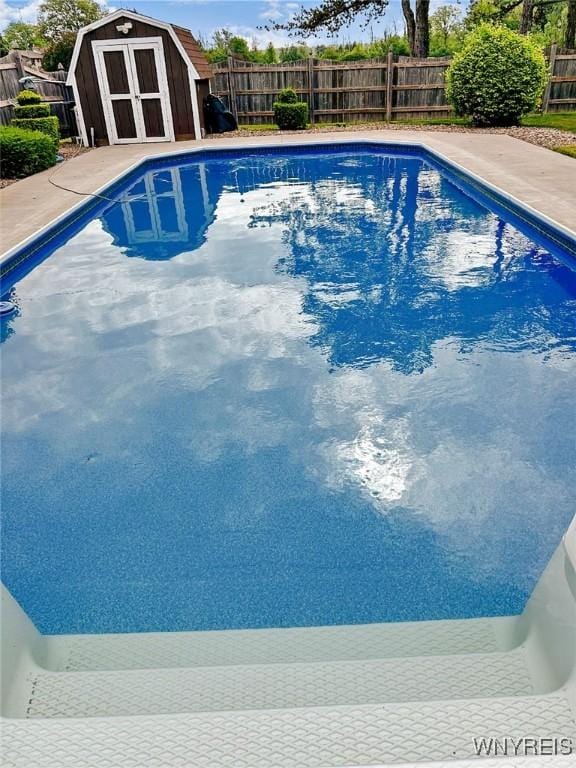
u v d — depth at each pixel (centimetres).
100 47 1132
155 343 376
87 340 384
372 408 294
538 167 759
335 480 244
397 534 214
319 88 1418
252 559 206
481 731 101
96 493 243
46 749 100
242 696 135
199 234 627
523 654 140
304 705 132
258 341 373
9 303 448
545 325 385
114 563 206
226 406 301
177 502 236
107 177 840
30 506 237
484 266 499
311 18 2009
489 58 1116
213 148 1098
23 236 544
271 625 178
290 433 277
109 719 105
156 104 1184
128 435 281
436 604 184
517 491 232
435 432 273
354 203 738
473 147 950
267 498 235
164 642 171
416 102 1395
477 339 368
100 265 535
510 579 192
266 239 599
